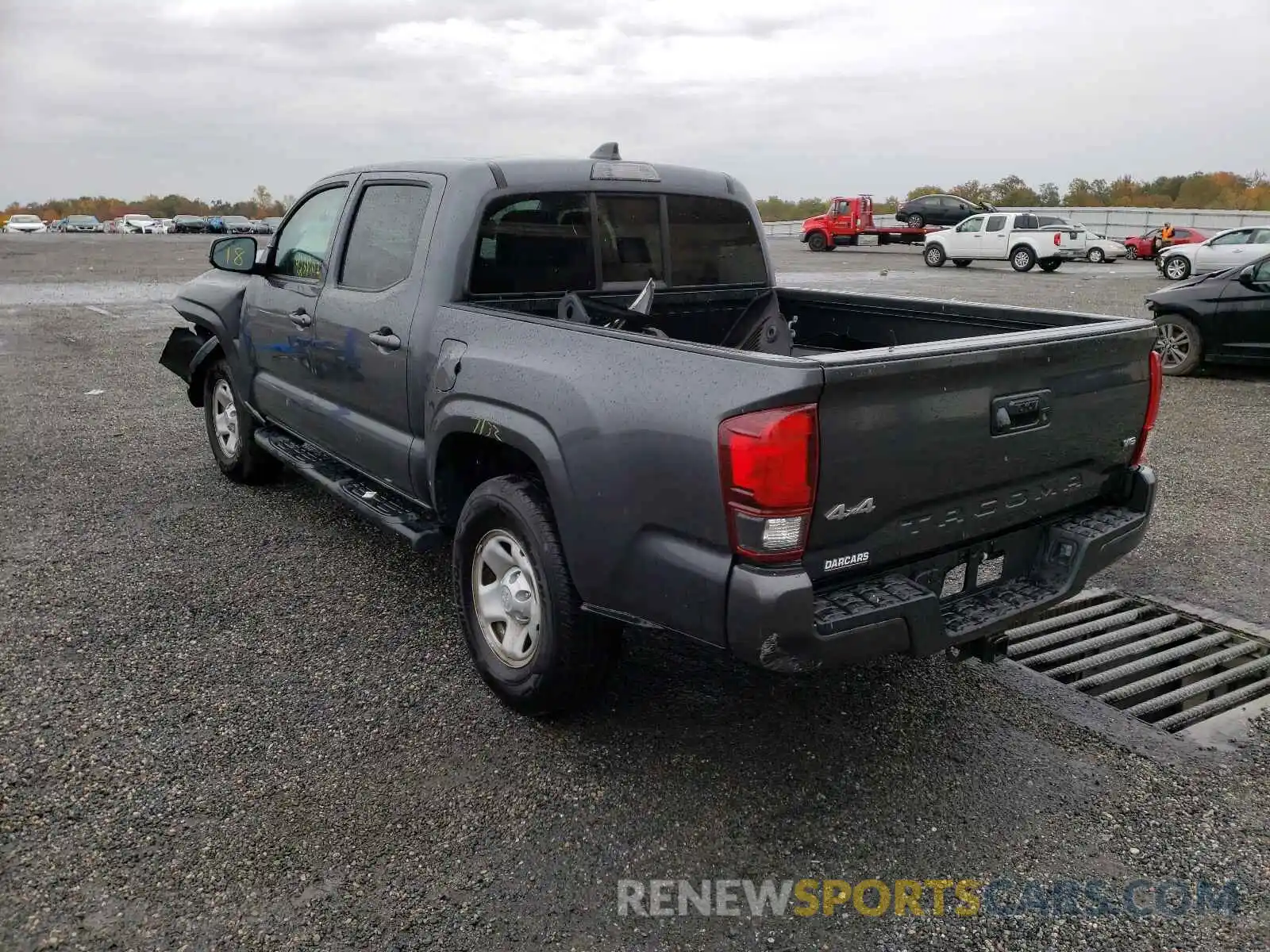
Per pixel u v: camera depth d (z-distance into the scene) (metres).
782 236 55.22
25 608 4.28
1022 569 3.26
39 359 10.88
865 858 2.74
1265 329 9.80
